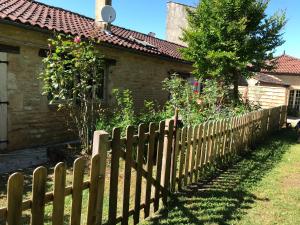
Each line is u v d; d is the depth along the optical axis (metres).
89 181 3.02
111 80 10.11
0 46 6.94
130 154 3.56
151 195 4.29
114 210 3.48
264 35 11.61
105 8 10.91
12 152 7.32
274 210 4.49
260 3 11.31
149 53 11.09
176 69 13.73
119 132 3.33
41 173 2.51
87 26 10.63
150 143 3.89
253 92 15.88
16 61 7.33
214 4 11.36
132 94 11.24
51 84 7.09
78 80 7.34
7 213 2.31
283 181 5.80
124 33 13.13
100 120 7.35
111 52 9.99
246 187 5.32
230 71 11.86
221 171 6.16
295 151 8.51
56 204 2.68
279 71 24.56
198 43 11.58
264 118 9.82
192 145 5.11
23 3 9.77
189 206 4.45
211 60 11.31
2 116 7.18
